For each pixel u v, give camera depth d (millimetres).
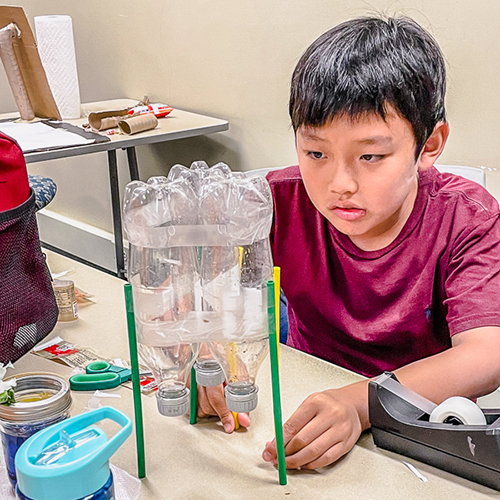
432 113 834
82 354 923
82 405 799
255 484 651
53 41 2076
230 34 2123
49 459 532
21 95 2057
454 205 1009
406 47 814
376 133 785
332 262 1104
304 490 639
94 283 1171
